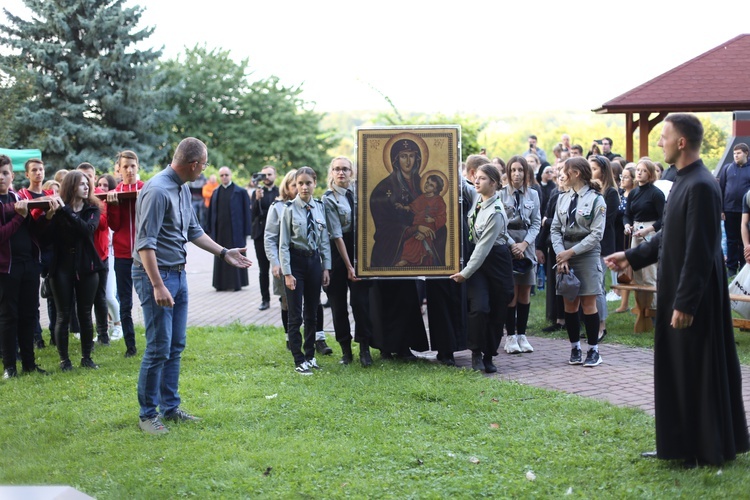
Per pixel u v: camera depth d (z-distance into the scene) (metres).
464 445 5.42
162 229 5.82
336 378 7.33
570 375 7.42
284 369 7.77
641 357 8.10
